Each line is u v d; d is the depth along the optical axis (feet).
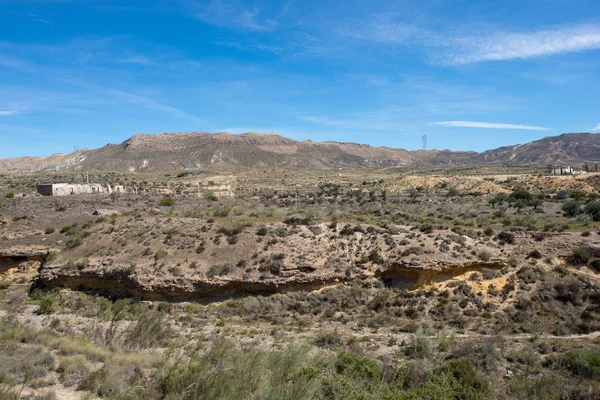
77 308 105.19
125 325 84.28
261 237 118.21
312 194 305.12
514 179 350.64
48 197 232.73
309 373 43.34
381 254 111.55
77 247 130.00
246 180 432.66
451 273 105.60
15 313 98.68
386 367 56.70
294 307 101.50
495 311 97.40
